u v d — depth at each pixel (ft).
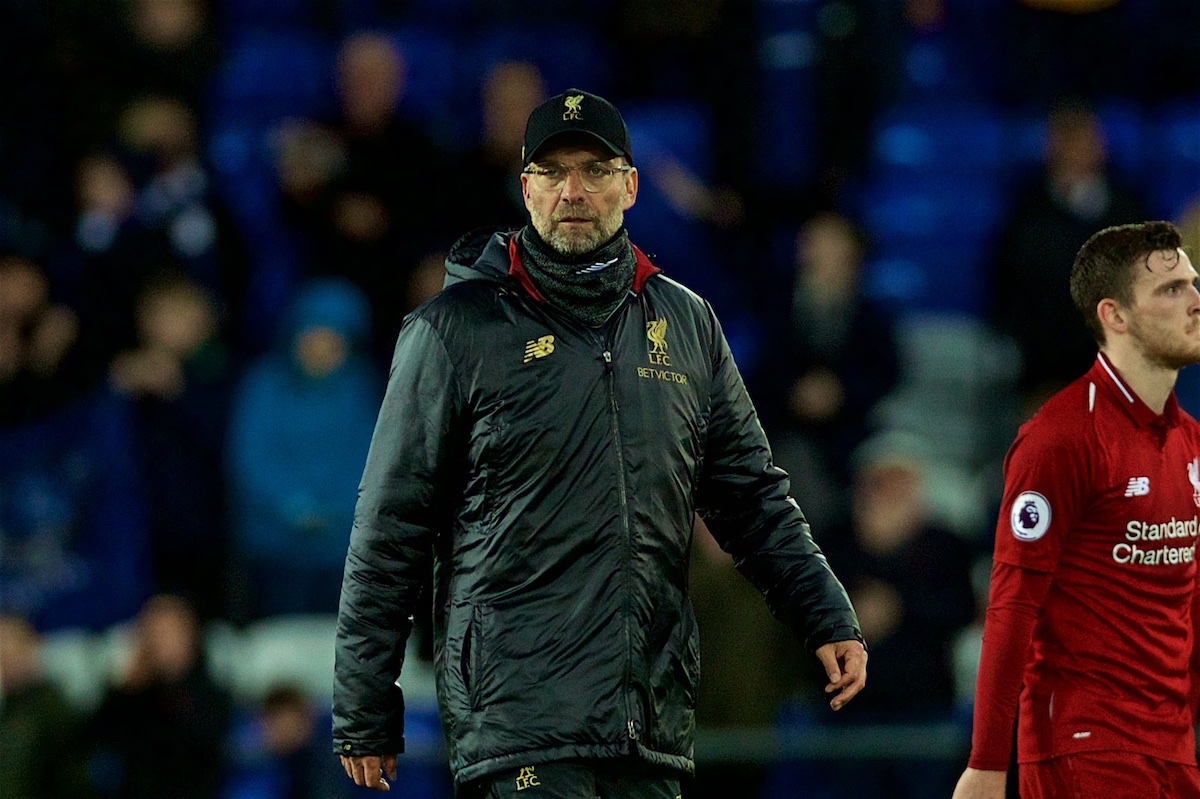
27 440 109.91
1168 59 146.20
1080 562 52.70
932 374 126.31
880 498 95.40
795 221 129.29
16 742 92.68
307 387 106.01
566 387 48.19
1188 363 53.06
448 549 49.57
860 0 138.10
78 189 122.93
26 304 112.47
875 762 83.66
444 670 48.85
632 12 139.74
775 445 108.88
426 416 48.34
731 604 87.86
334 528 104.83
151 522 106.73
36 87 127.34
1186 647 53.52
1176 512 52.85
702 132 137.49
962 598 94.17
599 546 47.88
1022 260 123.24
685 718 49.26
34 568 107.04
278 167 118.93
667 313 50.55
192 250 116.37
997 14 148.36
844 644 50.31
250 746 94.53
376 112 116.78
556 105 48.47
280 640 103.09
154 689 93.30
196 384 109.09
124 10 130.82
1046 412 53.31
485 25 146.51
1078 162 123.65
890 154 141.38
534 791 47.19
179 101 124.26
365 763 48.37
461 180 113.19
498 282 48.93
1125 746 51.96
